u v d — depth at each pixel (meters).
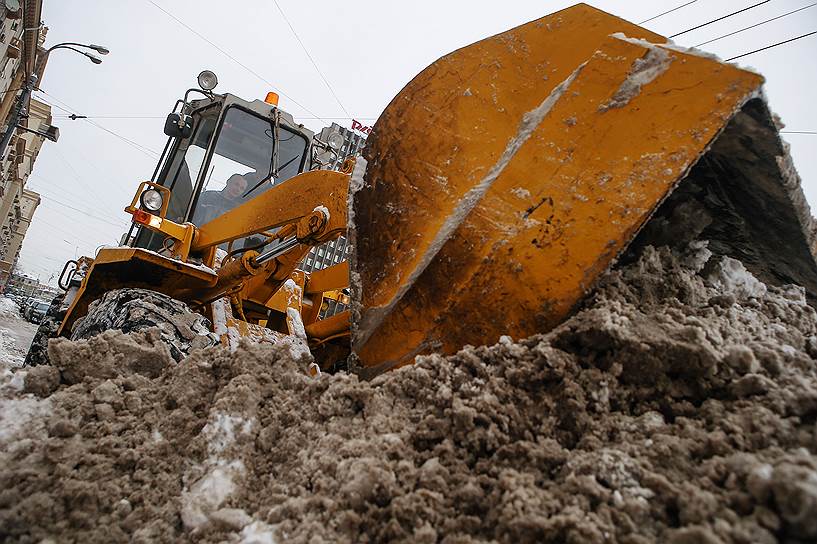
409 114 2.34
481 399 1.55
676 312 1.70
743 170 1.91
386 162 2.37
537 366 1.59
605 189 1.79
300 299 4.60
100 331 2.97
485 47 2.23
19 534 1.38
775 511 1.02
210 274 3.54
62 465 1.56
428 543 1.23
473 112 2.17
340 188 2.98
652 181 1.71
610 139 1.83
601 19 2.02
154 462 1.70
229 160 5.13
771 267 2.34
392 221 2.28
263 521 1.43
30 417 1.73
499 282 1.92
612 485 1.22
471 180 2.09
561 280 1.80
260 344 2.21
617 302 1.71
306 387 1.99
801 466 1.06
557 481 1.31
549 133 1.96
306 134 5.55
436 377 1.74
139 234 5.14
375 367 2.22
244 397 1.89
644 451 1.31
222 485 1.61
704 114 1.69
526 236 1.90
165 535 1.47
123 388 2.01
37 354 4.83
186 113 5.43
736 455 1.17
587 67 1.95
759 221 2.11
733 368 1.48
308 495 1.48
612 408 1.54
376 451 1.52
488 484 1.36
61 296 5.73
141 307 2.93
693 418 1.43
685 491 1.14
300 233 3.12
